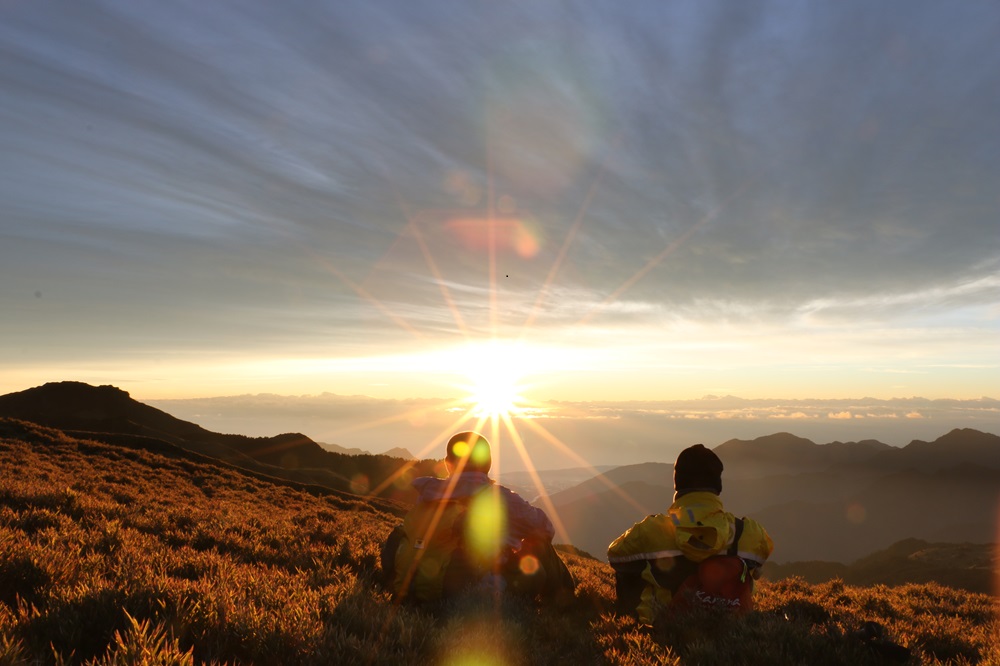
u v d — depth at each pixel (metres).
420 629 4.31
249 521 11.69
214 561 6.09
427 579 6.03
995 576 110.50
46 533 6.07
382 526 17.86
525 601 6.23
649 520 5.82
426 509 6.16
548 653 4.64
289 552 8.27
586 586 7.79
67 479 17.23
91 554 5.29
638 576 6.08
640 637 5.07
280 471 60.06
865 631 4.68
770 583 11.41
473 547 6.14
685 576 5.58
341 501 29.83
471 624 4.93
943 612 8.98
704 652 4.47
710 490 5.67
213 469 32.06
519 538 6.47
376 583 6.59
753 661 4.37
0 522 6.64
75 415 129.50
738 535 5.50
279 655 3.46
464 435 6.53
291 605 4.16
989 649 5.79
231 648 3.53
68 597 3.66
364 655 3.54
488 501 6.21
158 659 2.82
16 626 3.22
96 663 2.86
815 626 5.12
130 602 3.71
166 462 31.45
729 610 5.27
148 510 10.44
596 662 4.53
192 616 3.68
